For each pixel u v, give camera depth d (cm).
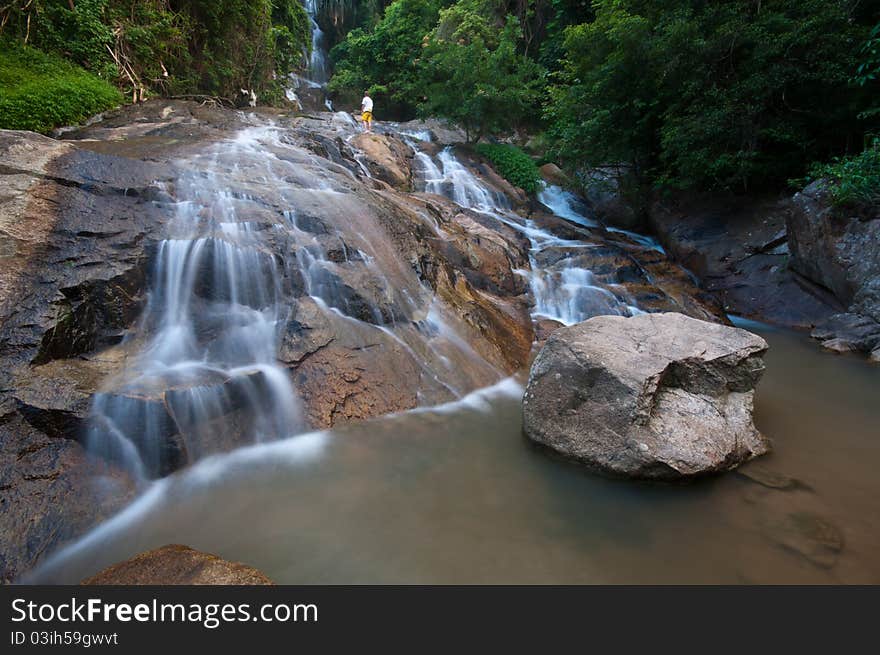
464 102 1670
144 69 1288
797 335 861
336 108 2634
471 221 1000
